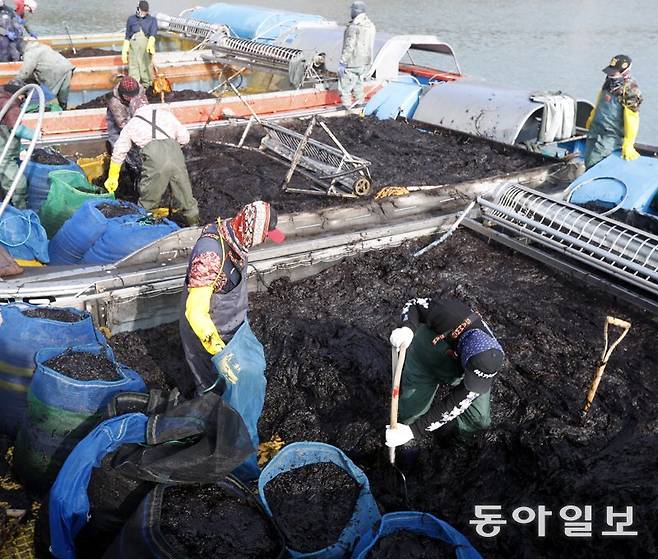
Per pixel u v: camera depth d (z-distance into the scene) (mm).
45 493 4051
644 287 5531
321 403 4840
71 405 3859
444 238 6660
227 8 16172
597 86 16812
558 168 8133
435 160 9203
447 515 3971
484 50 21500
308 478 3791
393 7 30891
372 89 11938
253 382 4098
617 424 4383
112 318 5379
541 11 30188
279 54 13477
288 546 3404
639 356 5008
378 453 4348
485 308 5656
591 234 6000
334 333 5375
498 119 9773
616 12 29828
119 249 5770
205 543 3166
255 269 5883
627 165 7535
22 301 5082
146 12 12820
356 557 3285
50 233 6727
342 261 6324
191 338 4199
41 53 10906
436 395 4488
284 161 9094
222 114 10664
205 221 7379
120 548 3152
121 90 7527
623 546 3555
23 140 8562
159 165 6660
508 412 4527
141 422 3570
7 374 4277
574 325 5395
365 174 7883
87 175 8703
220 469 3340
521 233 6480
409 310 3982
